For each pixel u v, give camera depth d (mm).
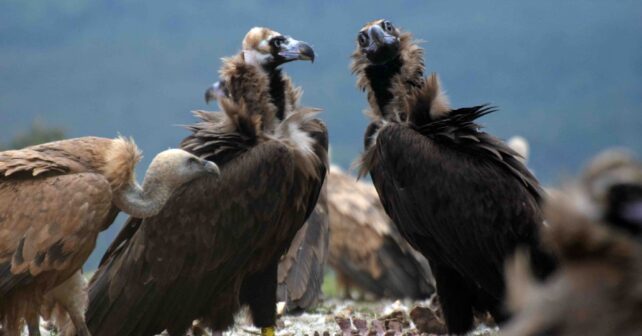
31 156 11305
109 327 12219
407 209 12469
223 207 12312
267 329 13055
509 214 12047
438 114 12742
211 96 18812
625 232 5797
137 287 12227
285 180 12453
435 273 12836
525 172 12625
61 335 12023
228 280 12469
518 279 6043
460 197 12172
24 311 11234
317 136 13125
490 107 12570
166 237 12242
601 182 5824
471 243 12172
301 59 13102
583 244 5809
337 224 20359
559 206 5879
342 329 13969
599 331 5730
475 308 12969
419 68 13406
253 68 12992
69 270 11219
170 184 11914
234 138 12773
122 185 11742
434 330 14039
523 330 5820
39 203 11062
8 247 10906
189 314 12430
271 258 12930
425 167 12312
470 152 12500
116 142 11891
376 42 13180
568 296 5793
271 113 12945
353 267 20203
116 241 12703
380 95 13398
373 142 13172
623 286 5738
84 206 11133
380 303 19094
